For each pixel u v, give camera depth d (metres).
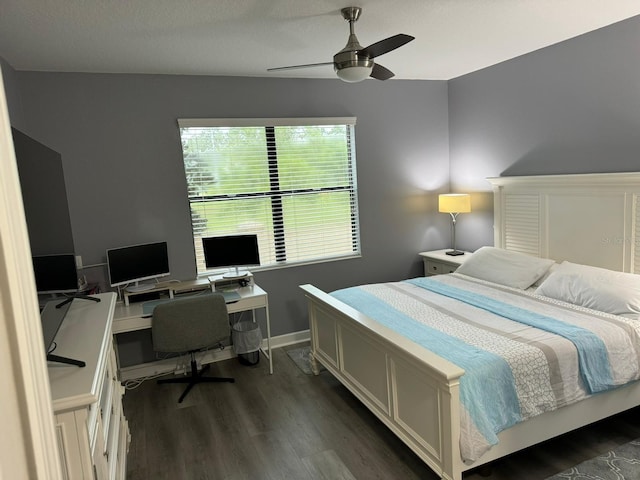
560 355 2.21
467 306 2.97
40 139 3.38
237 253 3.86
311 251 4.43
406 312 2.92
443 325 2.62
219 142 3.95
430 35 3.10
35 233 1.61
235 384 3.54
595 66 3.23
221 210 4.03
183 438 2.82
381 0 2.42
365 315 2.83
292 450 2.63
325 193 4.42
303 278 4.38
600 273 2.98
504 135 4.11
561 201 3.53
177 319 3.16
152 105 3.68
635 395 2.51
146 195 3.72
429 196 4.84
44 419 0.62
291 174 4.26
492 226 4.38
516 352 2.17
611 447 2.46
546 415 2.22
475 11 2.68
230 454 2.63
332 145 4.41
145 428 2.96
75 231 3.52
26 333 0.59
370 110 4.46
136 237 3.72
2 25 2.43
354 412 3.03
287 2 2.37
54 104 3.39
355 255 4.57
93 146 3.53
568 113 3.48
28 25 2.46
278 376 3.65
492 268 3.68
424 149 4.75
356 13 2.51
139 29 2.64
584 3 2.66
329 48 3.23
